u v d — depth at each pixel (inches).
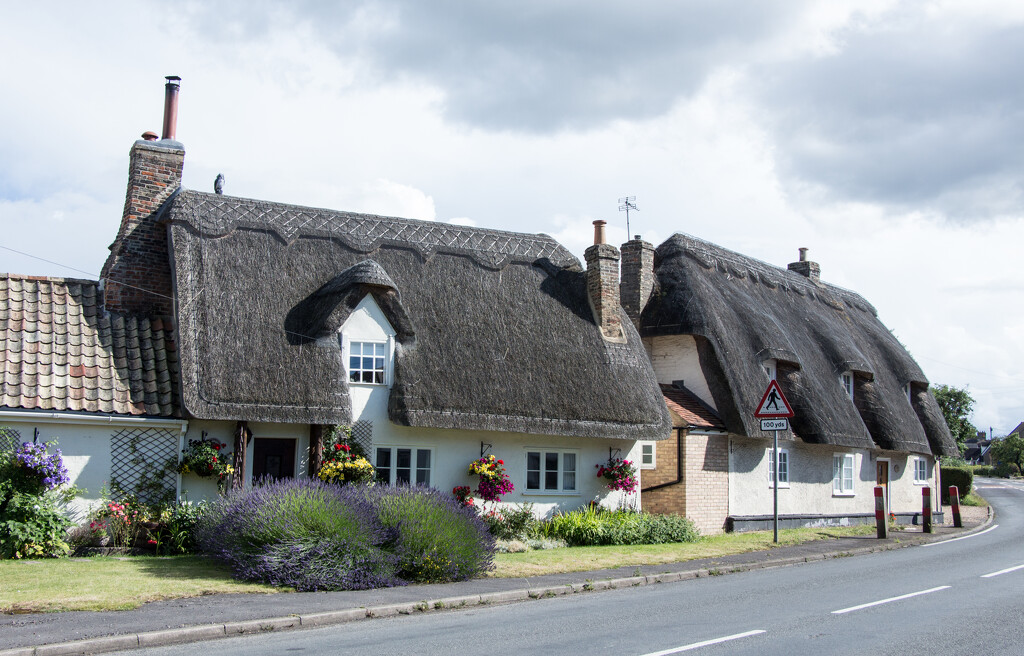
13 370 585.3
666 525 772.6
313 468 657.6
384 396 706.2
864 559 680.4
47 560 532.7
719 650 325.1
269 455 664.4
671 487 855.7
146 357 649.6
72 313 660.1
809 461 1042.7
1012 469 4037.9
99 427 594.2
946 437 1302.9
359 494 545.0
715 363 908.0
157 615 370.3
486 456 743.1
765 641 343.3
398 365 705.6
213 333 643.5
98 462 592.1
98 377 613.6
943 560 666.2
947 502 1610.5
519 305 816.9
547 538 729.6
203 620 361.7
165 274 716.0
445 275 796.6
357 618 393.7
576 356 808.3
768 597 467.2
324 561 466.3
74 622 350.6
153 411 610.2
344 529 483.2
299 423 642.8
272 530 477.1
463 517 544.7
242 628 356.8
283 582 460.4
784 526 981.2
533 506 770.2
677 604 442.3
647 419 808.3
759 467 949.8
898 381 1258.0
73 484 582.2
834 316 1254.9
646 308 975.0
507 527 726.5
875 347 1290.6
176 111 764.0
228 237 709.9
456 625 378.3
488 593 453.7
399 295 727.7
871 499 1165.1
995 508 1539.1
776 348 961.5
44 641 316.5
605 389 800.3
